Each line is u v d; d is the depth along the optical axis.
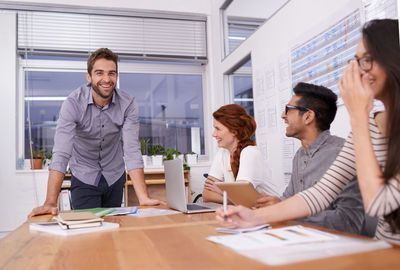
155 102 4.87
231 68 4.31
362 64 0.88
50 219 1.38
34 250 0.84
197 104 5.02
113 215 1.49
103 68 1.97
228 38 4.56
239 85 4.43
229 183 1.30
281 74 3.19
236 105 2.01
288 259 0.61
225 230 0.95
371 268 0.55
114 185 2.34
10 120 4.14
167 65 4.92
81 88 2.17
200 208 1.58
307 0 2.77
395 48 0.83
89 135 2.20
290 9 3.02
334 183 1.04
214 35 4.80
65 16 4.48
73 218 1.12
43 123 4.46
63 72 4.58
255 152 1.86
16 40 4.30
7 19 4.23
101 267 0.65
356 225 1.28
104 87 2.00
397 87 0.81
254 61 3.71
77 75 4.62
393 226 0.83
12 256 0.78
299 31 2.89
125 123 2.24
